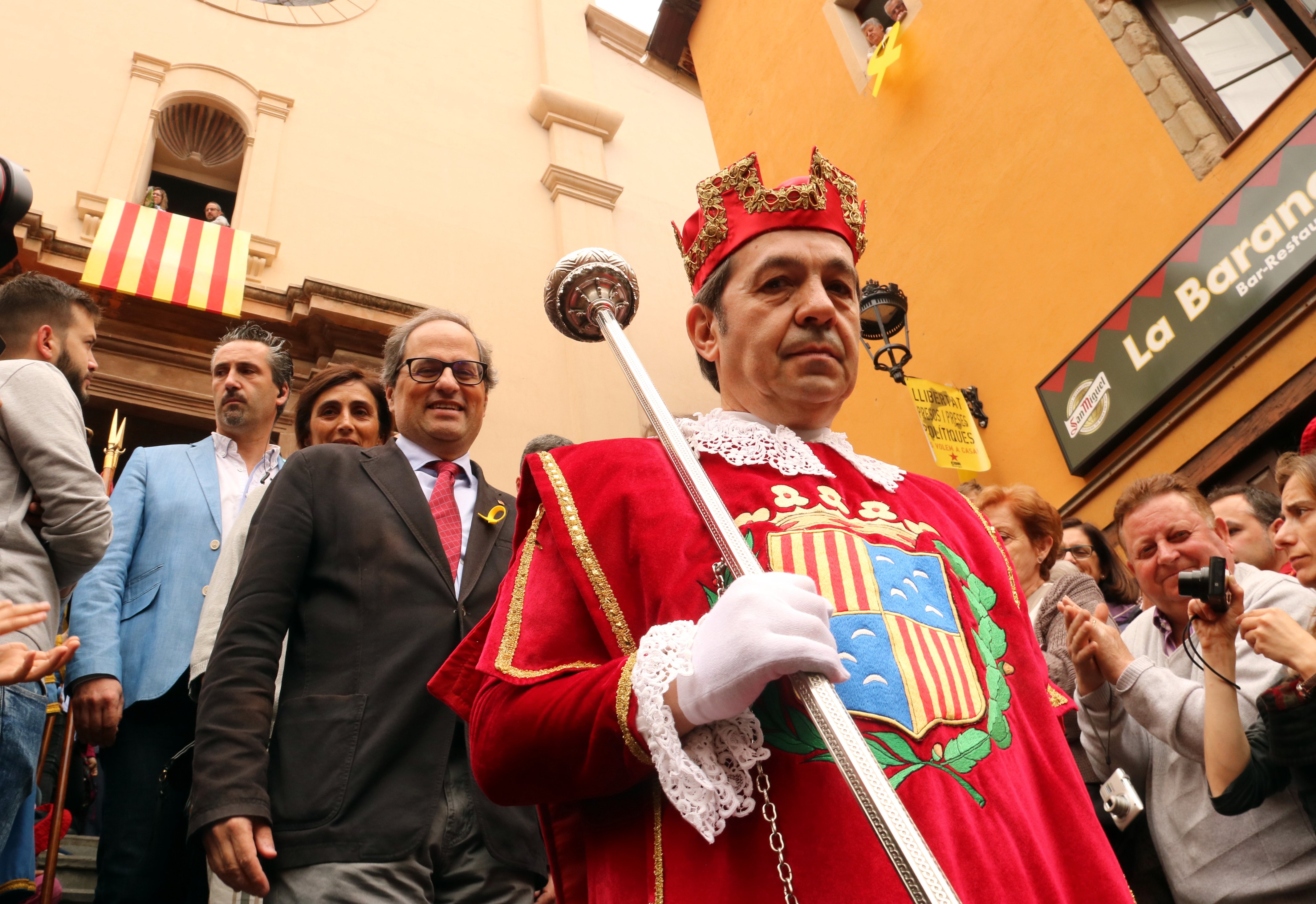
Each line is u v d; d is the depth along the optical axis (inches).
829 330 68.7
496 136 472.1
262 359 174.9
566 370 417.7
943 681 53.7
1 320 128.9
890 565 58.2
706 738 47.8
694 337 76.9
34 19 390.9
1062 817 54.7
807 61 391.9
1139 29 268.8
